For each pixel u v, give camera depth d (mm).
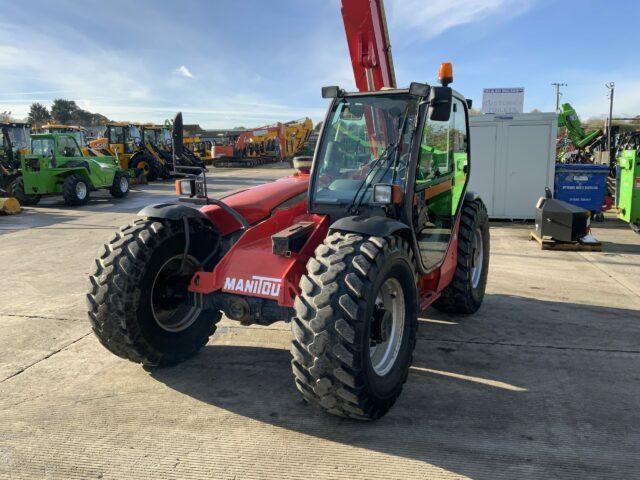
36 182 14047
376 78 4809
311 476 2482
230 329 4430
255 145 36156
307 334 2633
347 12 4617
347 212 3318
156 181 23391
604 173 9945
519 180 10109
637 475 2486
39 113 78875
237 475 2494
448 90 3143
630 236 8750
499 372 3602
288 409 3105
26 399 3248
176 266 3619
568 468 2539
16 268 6777
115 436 2828
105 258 3289
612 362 3760
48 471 2529
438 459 2613
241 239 3297
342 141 3498
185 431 2871
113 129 21828
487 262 5078
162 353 3514
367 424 2930
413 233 3293
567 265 6742
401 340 3135
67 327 4523
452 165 4230
